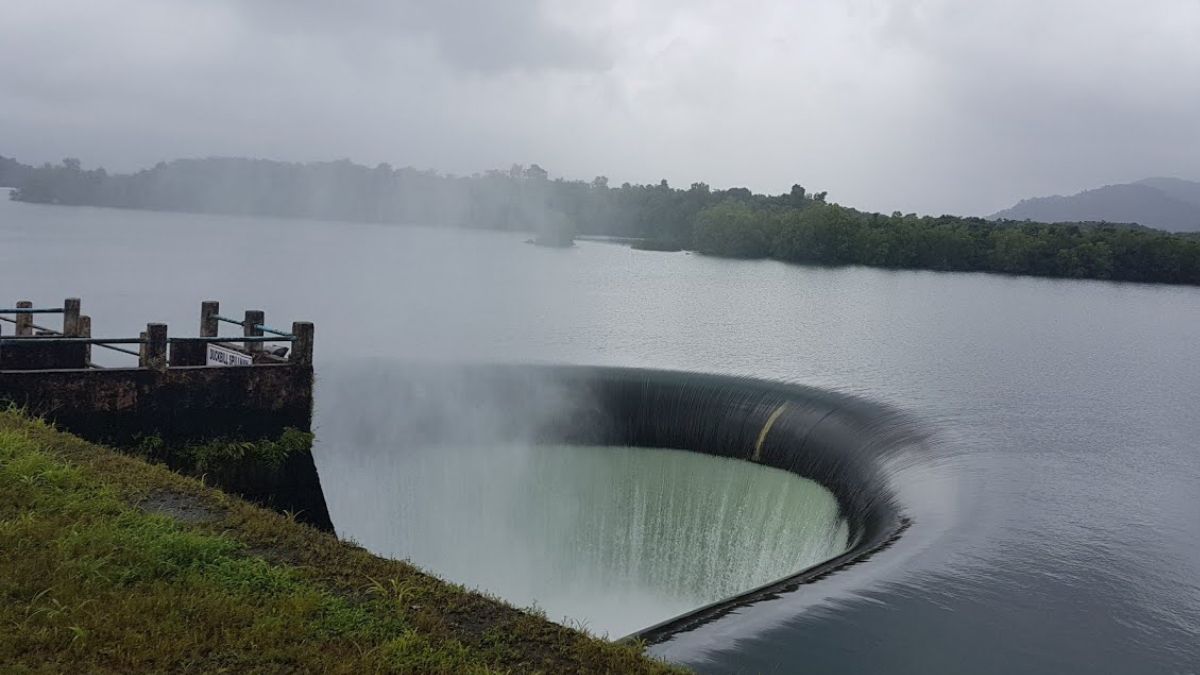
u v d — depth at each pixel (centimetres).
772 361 4275
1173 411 3075
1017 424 2692
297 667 745
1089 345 5006
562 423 2753
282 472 1677
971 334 5466
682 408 2764
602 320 6147
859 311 6794
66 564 850
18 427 1291
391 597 904
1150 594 1393
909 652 1153
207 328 1877
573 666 823
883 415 2539
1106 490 1973
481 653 817
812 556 2070
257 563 923
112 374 1512
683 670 874
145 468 1207
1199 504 1898
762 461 2552
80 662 703
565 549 2367
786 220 12362
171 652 737
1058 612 1309
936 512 1753
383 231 19750
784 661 1101
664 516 2470
